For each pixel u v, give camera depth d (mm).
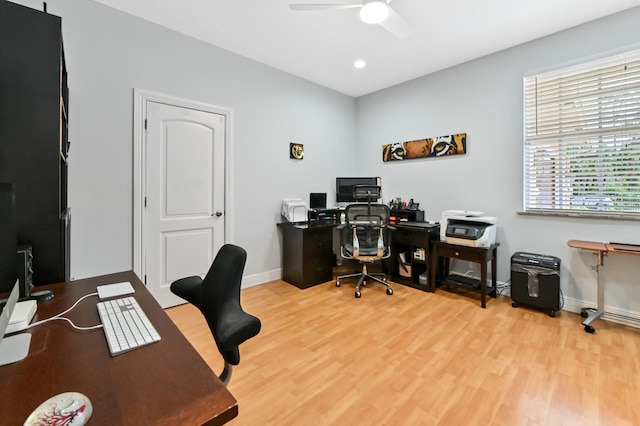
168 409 561
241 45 2945
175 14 2426
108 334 837
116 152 2406
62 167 1588
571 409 1449
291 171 3732
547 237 2775
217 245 3064
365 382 1671
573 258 2637
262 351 1991
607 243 2426
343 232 3365
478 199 3242
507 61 2977
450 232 2984
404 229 3400
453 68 3396
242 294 3109
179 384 635
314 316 2555
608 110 2465
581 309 2582
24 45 1174
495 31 2650
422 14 2389
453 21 2490
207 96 2918
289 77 3650
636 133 2355
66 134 1806
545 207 2826
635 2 2236
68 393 570
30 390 606
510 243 3016
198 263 2932
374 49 2998
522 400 1518
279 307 2756
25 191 1212
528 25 2555
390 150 4066
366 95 4398
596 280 2537
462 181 3371
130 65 2445
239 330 878
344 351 1993
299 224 3535
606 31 2416
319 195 3842
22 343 787
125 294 1179
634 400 1503
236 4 2295
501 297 3010
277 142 3566
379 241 3170
